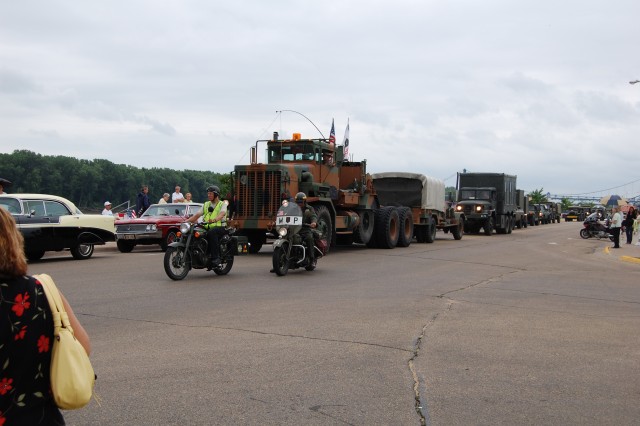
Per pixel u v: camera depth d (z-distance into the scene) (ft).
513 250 75.36
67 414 14.69
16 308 7.27
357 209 68.03
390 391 16.80
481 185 122.11
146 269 44.78
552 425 14.46
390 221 71.51
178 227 63.93
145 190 75.31
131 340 22.26
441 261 56.70
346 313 28.35
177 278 38.81
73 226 51.08
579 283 42.50
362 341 22.65
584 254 73.77
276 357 20.17
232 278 40.45
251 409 15.20
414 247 76.07
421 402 15.93
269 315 27.50
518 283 41.52
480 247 79.51
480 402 16.01
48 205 50.55
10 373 7.29
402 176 85.51
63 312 7.75
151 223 62.39
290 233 42.98
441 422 14.53
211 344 21.83
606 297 35.68
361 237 68.13
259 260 53.72
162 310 28.30
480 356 20.76
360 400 16.02
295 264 43.73
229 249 41.88
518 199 157.38
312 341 22.53
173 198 75.56
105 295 32.45
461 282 41.11
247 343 22.04
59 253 61.82
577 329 25.67
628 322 27.55
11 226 7.50
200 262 39.91
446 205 97.25
